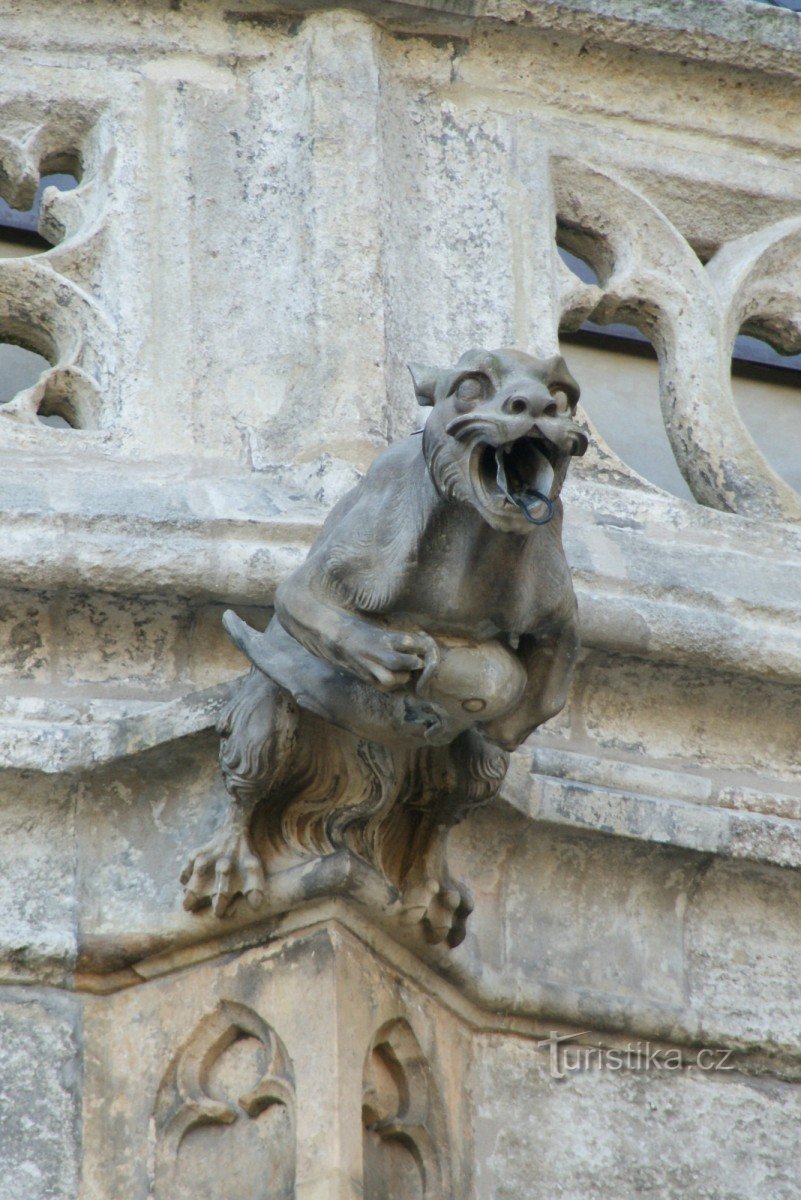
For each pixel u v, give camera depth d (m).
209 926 12.66
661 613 13.77
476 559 11.36
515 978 13.20
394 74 16.09
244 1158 12.24
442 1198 12.45
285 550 13.31
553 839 13.51
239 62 15.89
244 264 15.19
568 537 14.15
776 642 13.95
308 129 15.55
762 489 15.50
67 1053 12.65
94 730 13.03
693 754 14.08
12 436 14.27
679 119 16.62
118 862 13.01
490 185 15.89
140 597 13.31
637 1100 13.28
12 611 13.34
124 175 15.42
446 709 11.62
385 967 12.70
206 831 12.93
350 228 15.16
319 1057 12.23
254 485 14.02
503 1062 13.11
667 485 18.16
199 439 14.49
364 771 12.47
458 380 11.09
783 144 16.75
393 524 11.46
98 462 14.29
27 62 15.71
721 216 16.52
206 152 15.55
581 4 16.36
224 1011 12.60
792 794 14.11
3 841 13.05
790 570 14.67
